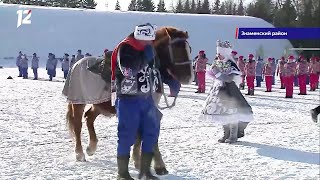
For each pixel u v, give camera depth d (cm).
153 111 581
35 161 700
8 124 1053
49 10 6084
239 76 848
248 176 620
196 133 965
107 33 5950
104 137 911
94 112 727
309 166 680
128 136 573
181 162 702
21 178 600
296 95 2167
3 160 702
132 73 561
